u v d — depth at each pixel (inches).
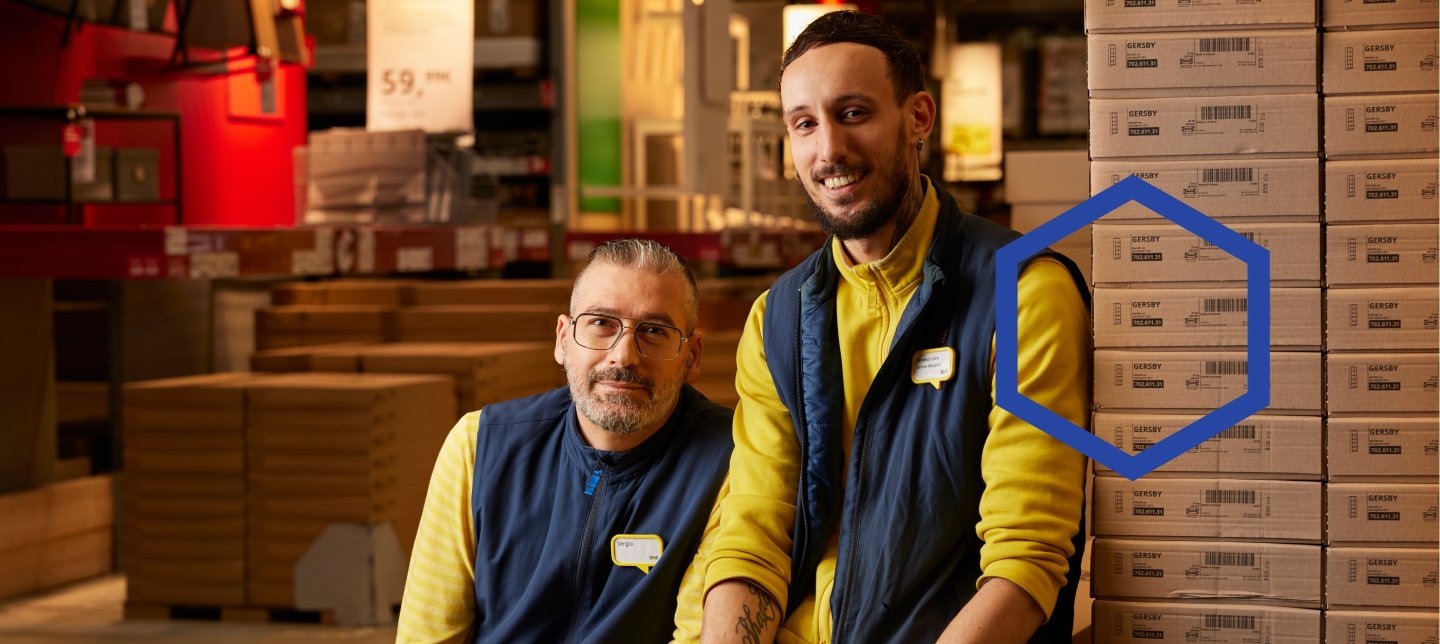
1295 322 72.8
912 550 74.7
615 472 87.3
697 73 263.4
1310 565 72.6
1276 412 72.9
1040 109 402.9
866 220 76.2
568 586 86.2
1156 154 73.9
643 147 292.5
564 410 90.8
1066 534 72.7
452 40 253.4
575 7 294.8
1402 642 71.8
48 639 176.4
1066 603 78.1
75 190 201.9
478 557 88.6
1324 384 72.5
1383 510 71.9
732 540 80.3
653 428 87.6
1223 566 73.3
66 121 197.5
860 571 75.7
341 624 179.5
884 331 78.3
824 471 78.8
